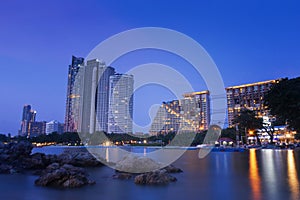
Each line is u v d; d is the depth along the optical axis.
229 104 167.00
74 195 7.89
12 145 22.28
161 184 10.07
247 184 9.88
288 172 13.62
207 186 9.52
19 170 16.48
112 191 8.55
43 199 7.29
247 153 38.56
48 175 10.14
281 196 7.54
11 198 7.43
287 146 61.03
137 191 8.55
